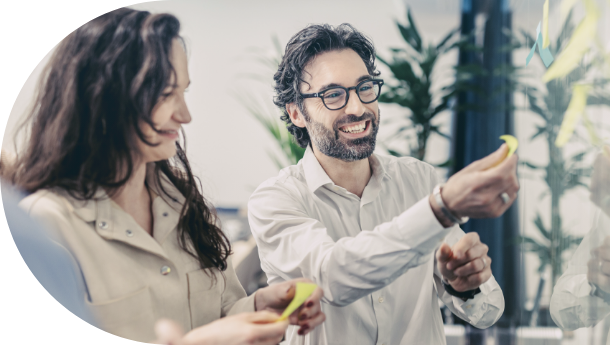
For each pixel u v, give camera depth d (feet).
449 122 8.48
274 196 3.45
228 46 9.95
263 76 10.02
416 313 3.45
